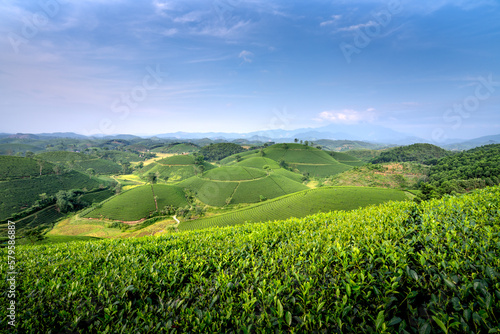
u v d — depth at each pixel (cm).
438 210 1040
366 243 796
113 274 827
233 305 592
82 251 1396
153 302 701
